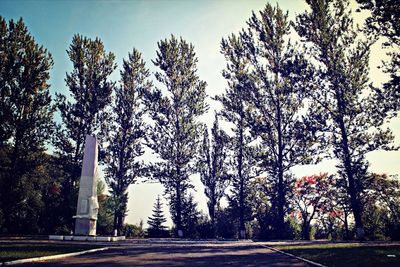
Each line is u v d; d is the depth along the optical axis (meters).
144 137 36.84
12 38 32.19
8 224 29.44
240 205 37.31
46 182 36.81
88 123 35.84
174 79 38.00
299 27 30.77
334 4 30.17
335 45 29.77
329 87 29.34
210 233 37.34
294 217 41.78
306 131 29.92
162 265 10.71
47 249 14.79
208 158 42.53
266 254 14.38
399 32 20.81
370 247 15.17
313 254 13.22
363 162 28.05
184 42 39.00
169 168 36.00
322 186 38.69
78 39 37.31
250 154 35.81
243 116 34.94
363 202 30.86
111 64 38.16
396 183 33.78
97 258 12.70
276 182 33.31
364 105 28.56
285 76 31.59
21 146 31.20
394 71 21.34
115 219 33.81
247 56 34.56
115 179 35.91
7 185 29.92
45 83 33.19
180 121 37.19
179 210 35.69
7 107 30.66
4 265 10.30
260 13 34.22
